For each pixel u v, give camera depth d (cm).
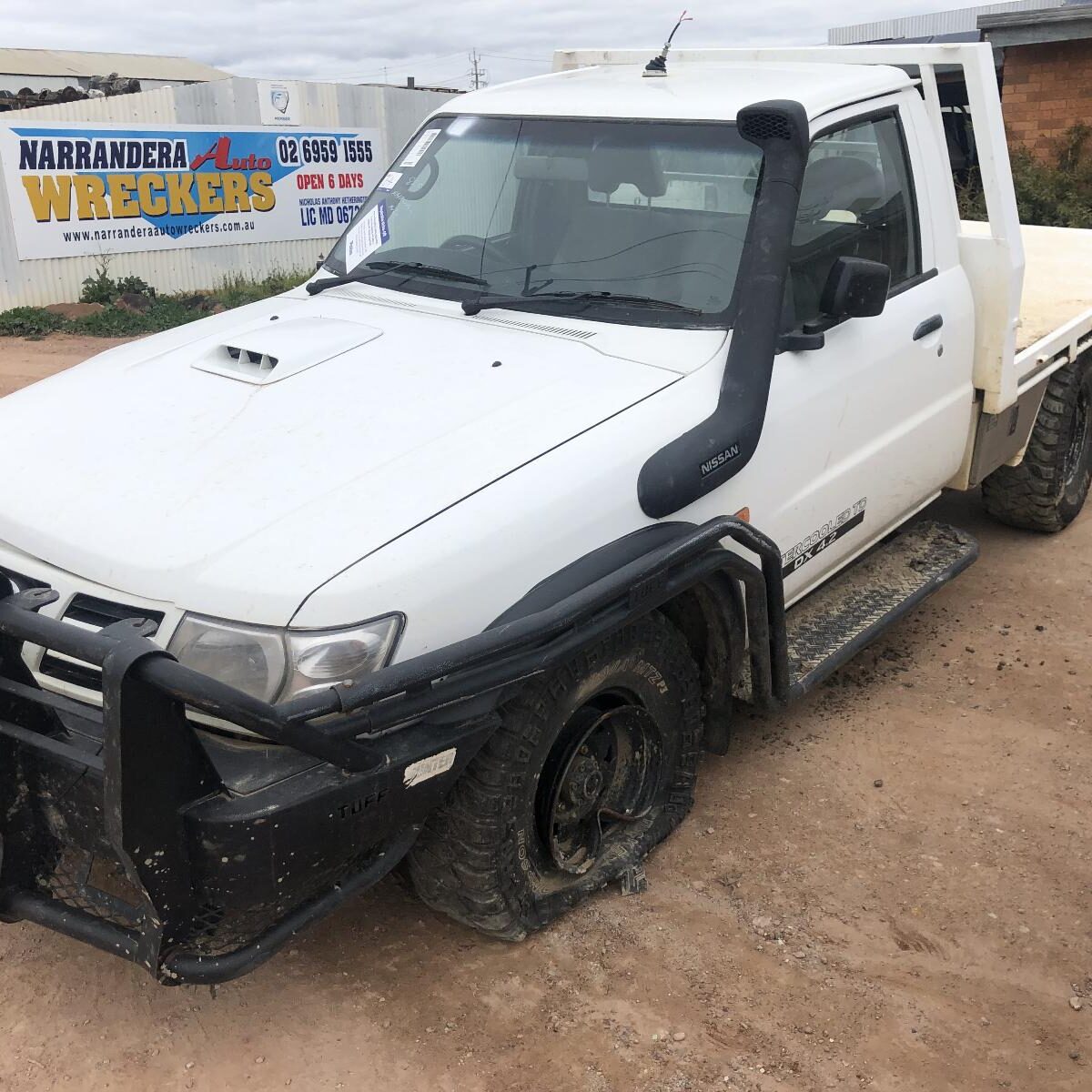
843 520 404
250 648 249
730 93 395
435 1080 276
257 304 415
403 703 252
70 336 1381
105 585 265
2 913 271
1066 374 566
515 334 356
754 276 343
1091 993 306
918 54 452
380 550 260
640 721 335
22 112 1474
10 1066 277
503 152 408
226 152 1702
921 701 457
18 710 258
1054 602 542
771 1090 273
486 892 297
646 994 303
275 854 243
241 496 277
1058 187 1419
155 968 246
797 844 367
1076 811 385
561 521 287
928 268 440
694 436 318
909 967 314
